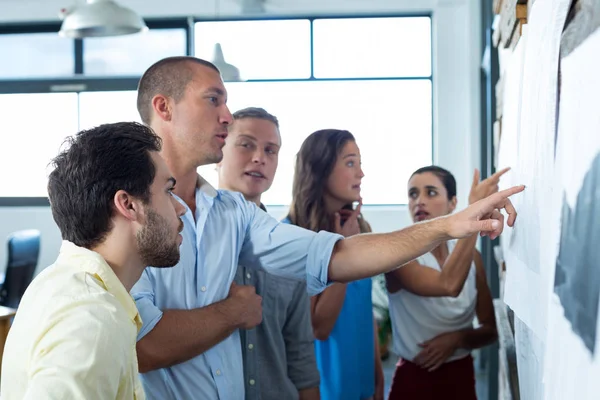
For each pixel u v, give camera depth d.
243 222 1.59
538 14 0.90
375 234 1.49
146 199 1.08
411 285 2.09
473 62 6.27
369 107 6.88
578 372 0.57
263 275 1.77
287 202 6.98
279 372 1.77
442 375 2.20
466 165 6.52
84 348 0.87
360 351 2.13
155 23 6.89
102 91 6.93
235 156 2.04
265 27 6.90
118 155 1.06
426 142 6.84
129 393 0.97
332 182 2.11
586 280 0.56
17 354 0.93
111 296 0.96
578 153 0.61
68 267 1.03
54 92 6.96
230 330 1.42
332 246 1.49
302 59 6.91
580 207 0.60
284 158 6.95
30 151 7.01
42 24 6.93
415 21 6.80
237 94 6.95
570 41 0.66
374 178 6.90
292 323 1.88
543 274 0.80
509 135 1.31
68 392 0.84
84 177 1.05
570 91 0.65
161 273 1.43
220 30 6.92
